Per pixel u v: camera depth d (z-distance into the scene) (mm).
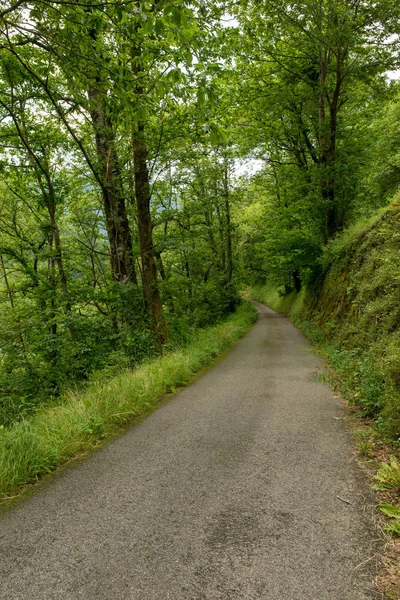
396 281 6992
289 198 20922
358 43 14062
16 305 13539
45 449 3963
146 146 11117
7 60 9234
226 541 2441
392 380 4785
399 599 1898
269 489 3164
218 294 24328
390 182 19047
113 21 3777
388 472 3227
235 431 4746
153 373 7566
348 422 4918
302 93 17016
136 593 1997
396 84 16094
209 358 10820
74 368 9805
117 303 11203
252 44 15938
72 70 4414
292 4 13820
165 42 3928
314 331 15359
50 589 2049
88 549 2406
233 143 20578
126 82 4332
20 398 8758
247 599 1928
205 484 3303
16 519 2840
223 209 25562
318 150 17875
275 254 20875
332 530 2537
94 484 3402
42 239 15133
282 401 6148
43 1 3422
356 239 13406
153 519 2752
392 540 2410
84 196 15430
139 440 4559
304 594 1953
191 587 2029
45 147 12266
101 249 16625
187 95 4141
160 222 13555
